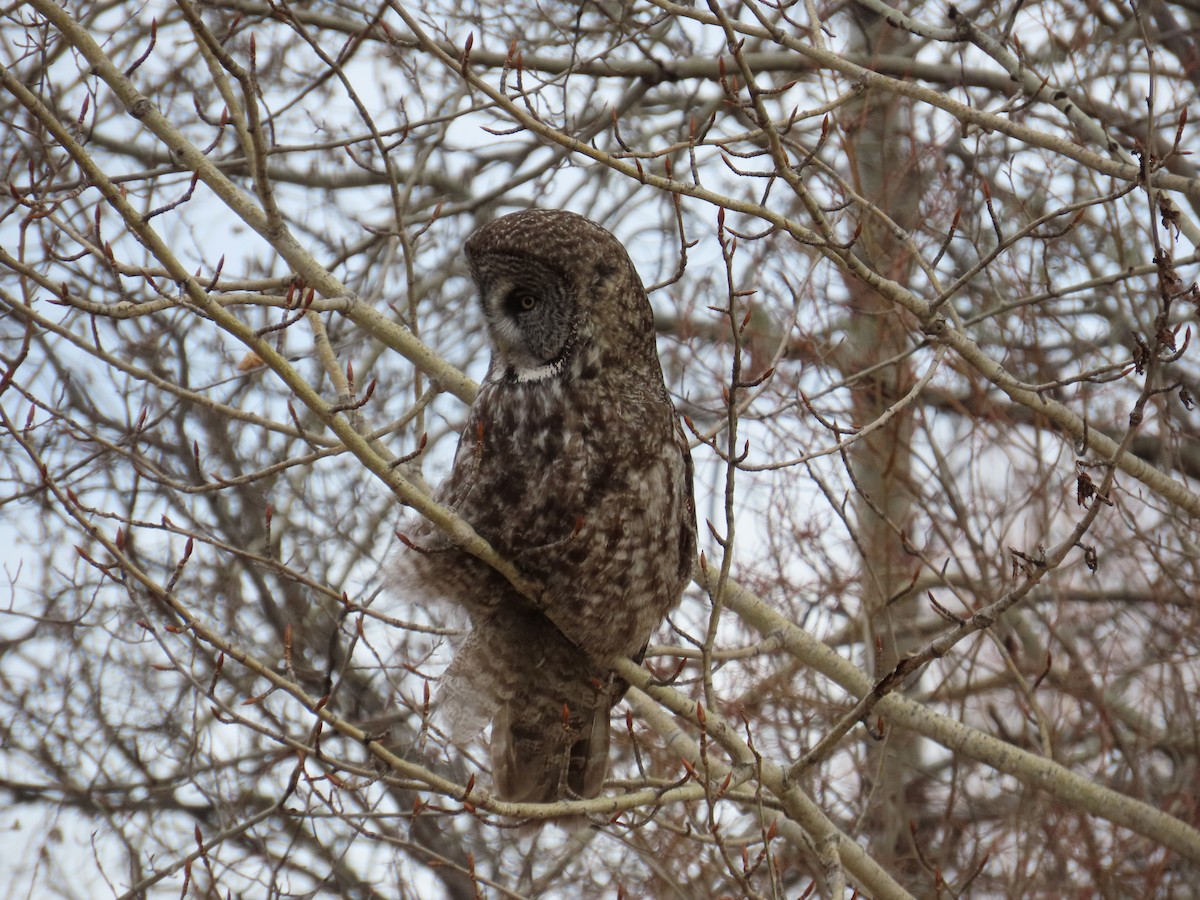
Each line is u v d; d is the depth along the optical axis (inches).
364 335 535.2
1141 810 380.8
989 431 526.6
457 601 339.0
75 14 437.1
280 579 528.1
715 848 440.1
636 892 472.7
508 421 330.6
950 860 516.4
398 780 282.7
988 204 331.9
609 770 387.2
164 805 505.0
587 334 332.8
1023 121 474.6
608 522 327.3
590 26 528.1
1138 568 534.3
